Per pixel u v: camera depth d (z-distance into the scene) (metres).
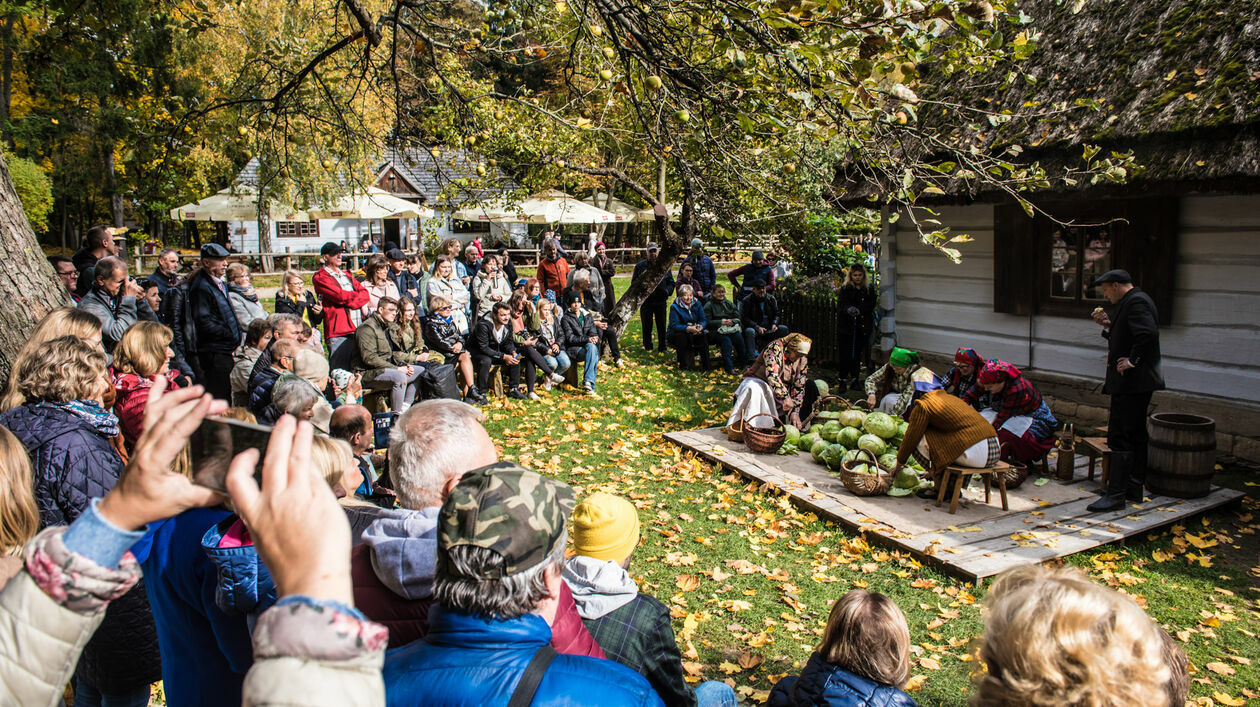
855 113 4.39
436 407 2.56
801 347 8.52
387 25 6.15
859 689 2.95
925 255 11.44
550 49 5.56
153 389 1.18
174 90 17.59
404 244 39.06
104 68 20.66
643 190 11.93
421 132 7.42
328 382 7.19
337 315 10.23
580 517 3.05
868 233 22.66
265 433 1.14
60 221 40.62
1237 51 7.40
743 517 6.81
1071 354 9.67
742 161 6.02
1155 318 6.52
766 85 4.69
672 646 2.93
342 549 1.07
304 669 0.96
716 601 5.38
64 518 3.25
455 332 10.37
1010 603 1.72
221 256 8.07
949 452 6.57
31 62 7.20
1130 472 6.73
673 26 4.95
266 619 1.00
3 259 4.63
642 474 7.91
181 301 7.99
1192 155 7.18
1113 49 8.46
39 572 1.09
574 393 11.33
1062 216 9.38
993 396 7.57
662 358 14.08
